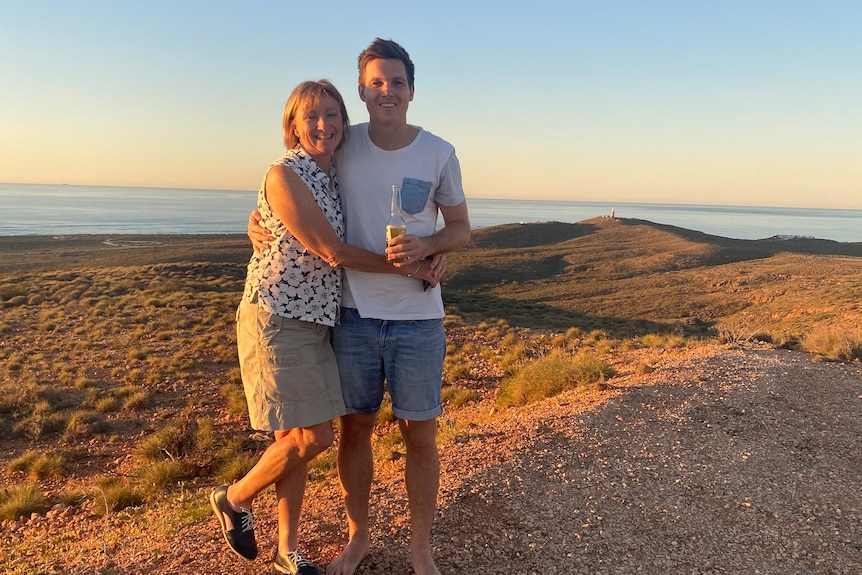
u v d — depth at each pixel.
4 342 16.22
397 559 2.98
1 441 9.38
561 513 3.56
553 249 90.69
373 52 2.39
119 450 9.01
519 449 4.69
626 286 58.91
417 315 2.56
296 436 2.48
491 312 28.75
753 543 3.32
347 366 2.60
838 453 4.66
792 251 85.06
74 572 3.18
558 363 8.74
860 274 50.62
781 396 6.16
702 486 4.02
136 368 13.61
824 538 3.38
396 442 6.95
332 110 2.35
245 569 2.92
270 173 2.33
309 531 3.32
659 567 3.03
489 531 3.31
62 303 22.77
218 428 9.66
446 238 2.50
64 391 11.95
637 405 5.95
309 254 2.39
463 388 10.81
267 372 2.37
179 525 3.89
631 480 4.07
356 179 2.51
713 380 6.83
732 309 42.69
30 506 6.44
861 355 8.13
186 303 22.39
